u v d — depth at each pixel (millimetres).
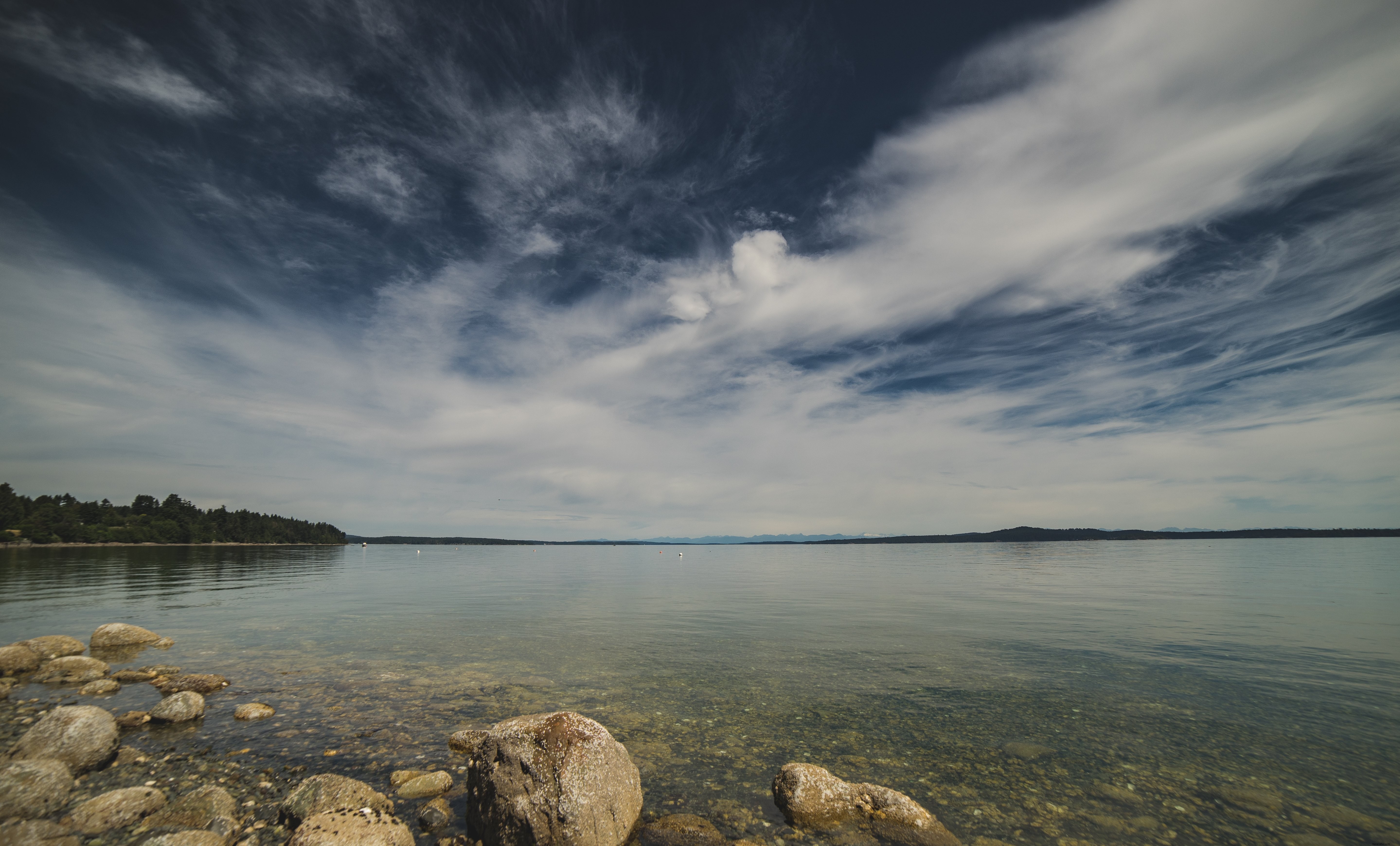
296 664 19891
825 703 15797
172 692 16250
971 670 19344
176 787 10242
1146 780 11023
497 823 8453
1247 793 10477
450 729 13539
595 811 8445
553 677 18375
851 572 76125
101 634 21922
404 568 86938
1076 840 8930
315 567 82125
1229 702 15758
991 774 11344
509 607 36781
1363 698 15992
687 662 20516
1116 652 22031
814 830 9102
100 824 8383
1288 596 40469
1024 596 42281
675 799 10156
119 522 148625
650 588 52906
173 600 37781
